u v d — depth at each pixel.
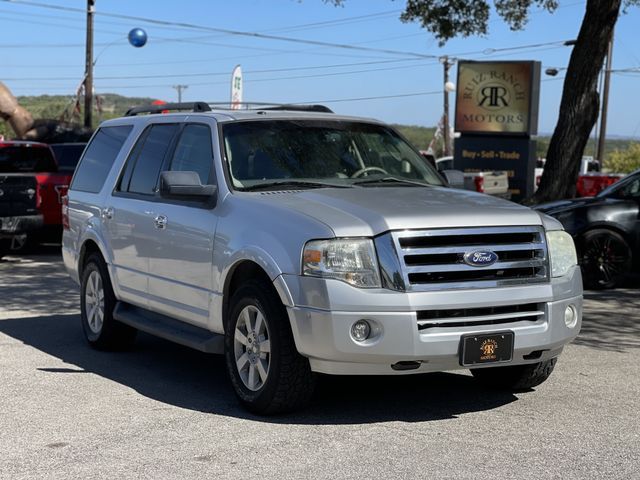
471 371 6.76
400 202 5.81
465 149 22.31
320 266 5.32
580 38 14.99
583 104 15.05
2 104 26.92
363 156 6.93
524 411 5.96
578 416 5.84
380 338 5.26
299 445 5.17
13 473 4.75
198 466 4.82
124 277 7.52
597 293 11.64
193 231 6.46
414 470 4.74
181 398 6.31
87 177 8.55
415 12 18.02
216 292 6.19
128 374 7.11
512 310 5.62
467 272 5.47
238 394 5.90
